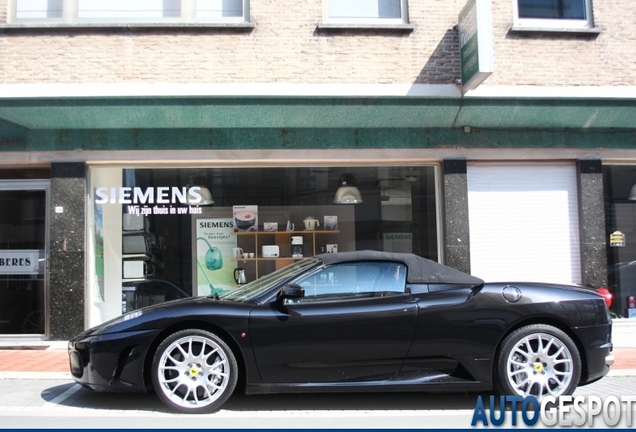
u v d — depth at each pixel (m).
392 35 8.59
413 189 9.07
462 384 5.15
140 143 8.57
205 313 5.09
